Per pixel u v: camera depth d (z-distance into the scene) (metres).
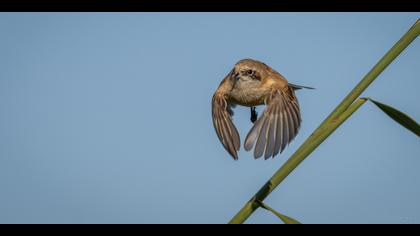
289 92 7.34
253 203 4.83
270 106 6.30
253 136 5.75
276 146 5.79
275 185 4.84
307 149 4.87
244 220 4.75
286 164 4.89
